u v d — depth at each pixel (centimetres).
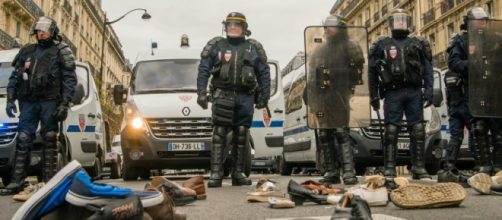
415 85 730
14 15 3694
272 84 1098
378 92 746
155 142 975
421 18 4375
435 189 441
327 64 734
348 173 726
